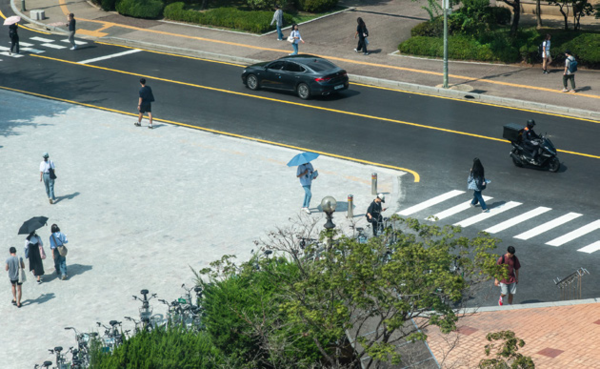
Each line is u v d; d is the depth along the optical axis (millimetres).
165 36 52875
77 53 50188
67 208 28797
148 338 16641
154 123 37812
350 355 16812
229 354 17234
